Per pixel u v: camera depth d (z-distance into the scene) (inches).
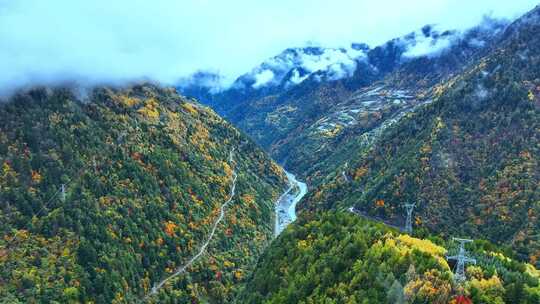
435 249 6264.8
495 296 5044.3
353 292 5880.9
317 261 7066.9
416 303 5187.0
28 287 7834.6
